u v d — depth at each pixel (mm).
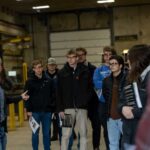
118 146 4629
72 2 16016
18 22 17844
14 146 7555
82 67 5352
